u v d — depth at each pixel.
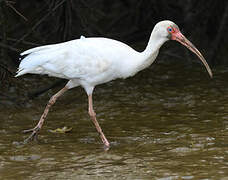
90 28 19.72
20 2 21.31
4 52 16.44
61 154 11.50
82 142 12.35
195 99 15.84
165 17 21.67
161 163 10.70
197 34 21.09
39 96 16.67
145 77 18.70
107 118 14.28
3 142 12.38
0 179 10.11
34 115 14.72
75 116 14.59
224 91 16.58
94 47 12.35
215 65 20.16
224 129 12.84
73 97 16.56
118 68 12.44
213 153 11.16
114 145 12.05
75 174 10.25
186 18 21.16
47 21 19.73
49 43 19.03
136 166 10.58
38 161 11.08
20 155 11.48
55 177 10.12
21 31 20.38
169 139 12.29
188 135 12.52
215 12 20.88
